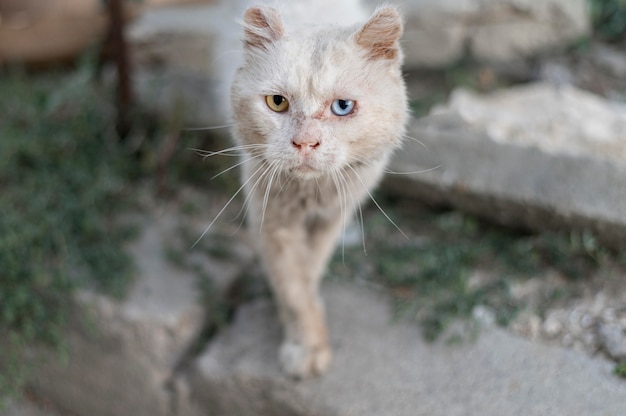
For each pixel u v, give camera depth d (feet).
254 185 2.07
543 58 3.11
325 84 1.86
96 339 2.43
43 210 2.66
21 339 2.46
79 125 2.97
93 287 2.45
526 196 2.44
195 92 2.98
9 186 2.80
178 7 3.32
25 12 3.36
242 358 2.31
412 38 3.09
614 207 2.34
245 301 2.52
